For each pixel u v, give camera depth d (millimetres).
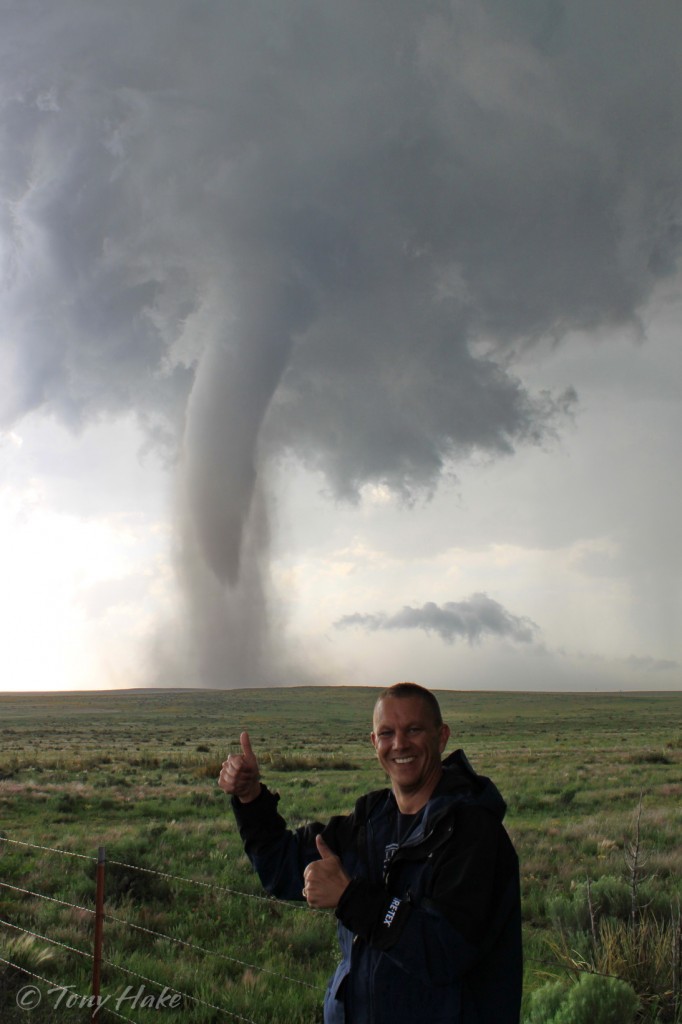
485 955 3113
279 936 10516
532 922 11117
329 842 3637
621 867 13547
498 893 3129
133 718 127812
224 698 197250
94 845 17125
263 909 11766
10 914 11258
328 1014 3273
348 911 3041
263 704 173250
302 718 129750
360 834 3514
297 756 49562
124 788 32062
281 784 33156
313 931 10500
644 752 47375
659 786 29875
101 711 147875
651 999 7180
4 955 8758
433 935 2906
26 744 70000
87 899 12133
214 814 24047
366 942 3170
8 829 20828
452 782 3326
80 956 9484
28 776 37406
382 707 3525
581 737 76000
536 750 56281
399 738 3447
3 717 126438
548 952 9172
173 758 50188
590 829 18469
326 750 61875
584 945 8664
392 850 3344
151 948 10031
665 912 9812
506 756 49531
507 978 3125
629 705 168000
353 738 82062
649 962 7715
